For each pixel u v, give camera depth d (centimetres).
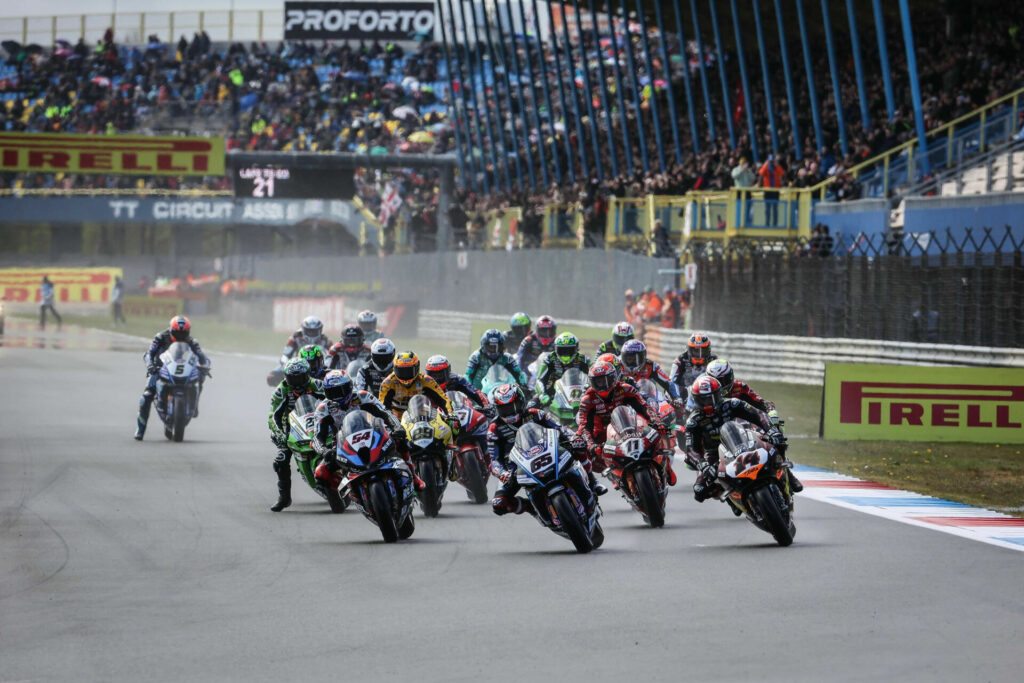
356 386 4862
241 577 3562
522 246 15712
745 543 4147
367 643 2812
